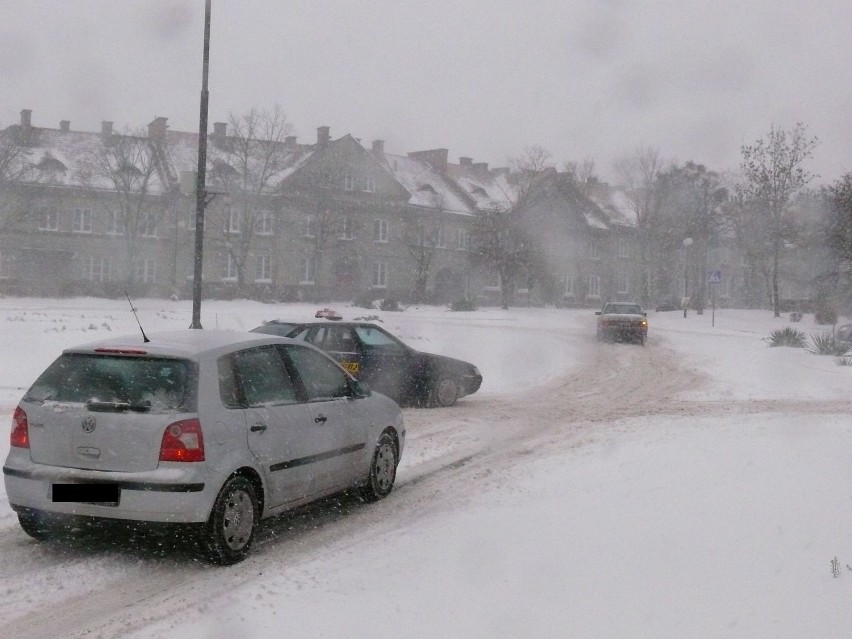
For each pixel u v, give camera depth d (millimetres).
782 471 8734
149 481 6020
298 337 13625
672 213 67312
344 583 5711
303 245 65875
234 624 5004
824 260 43719
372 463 8133
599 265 78312
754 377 20328
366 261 68625
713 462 9461
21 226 58656
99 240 61156
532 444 11258
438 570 5898
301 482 7105
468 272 68938
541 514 7359
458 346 26719
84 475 6129
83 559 6316
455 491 8570
